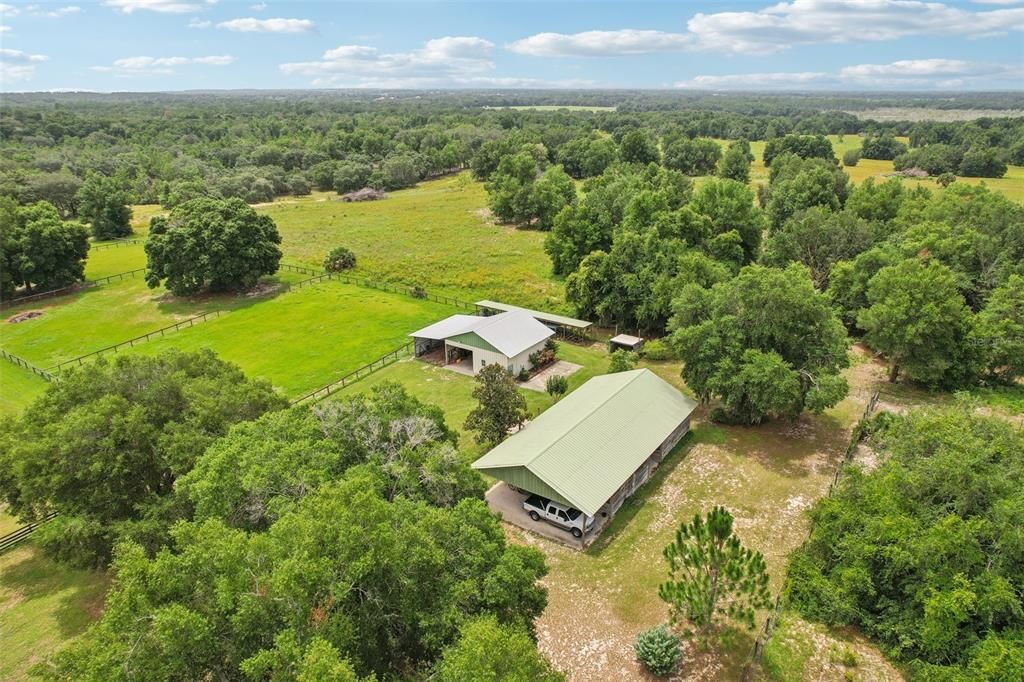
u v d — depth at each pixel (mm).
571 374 42594
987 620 17641
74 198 98062
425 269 69562
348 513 14297
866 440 31703
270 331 53000
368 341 49969
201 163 129000
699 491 28672
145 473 23969
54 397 26031
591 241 63688
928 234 48281
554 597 22422
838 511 22375
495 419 30688
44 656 20781
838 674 18578
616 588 22750
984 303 44188
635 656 19688
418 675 14250
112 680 12211
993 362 38312
